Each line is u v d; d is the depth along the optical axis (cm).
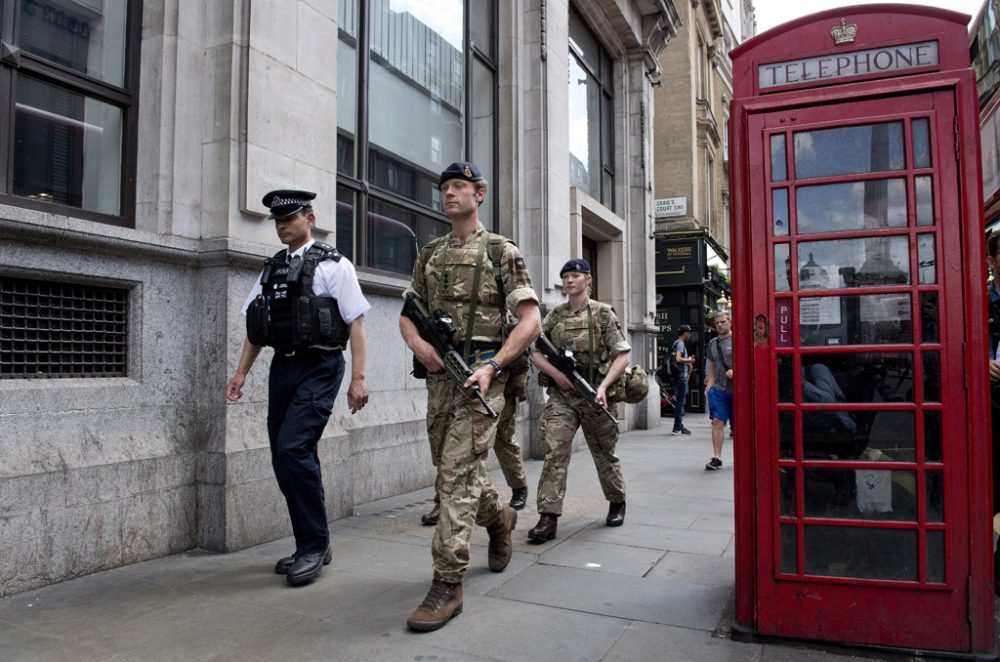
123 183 419
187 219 427
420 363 348
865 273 286
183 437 416
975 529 270
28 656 267
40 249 350
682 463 807
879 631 276
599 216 1097
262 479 429
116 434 383
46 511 343
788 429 292
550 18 905
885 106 284
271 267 373
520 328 321
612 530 478
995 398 353
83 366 377
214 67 439
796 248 292
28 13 375
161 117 420
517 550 424
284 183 462
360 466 553
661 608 324
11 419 337
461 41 809
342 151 609
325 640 284
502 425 502
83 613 311
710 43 2497
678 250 1789
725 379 752
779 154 297
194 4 438
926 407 277
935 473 276
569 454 457
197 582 355
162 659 266
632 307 1270
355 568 381
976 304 273
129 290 398
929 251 279
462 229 348
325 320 359
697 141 2309
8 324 345
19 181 370
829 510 286
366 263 632
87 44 405
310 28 489
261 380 438
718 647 282
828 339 289
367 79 636
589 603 330
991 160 468
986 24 459
